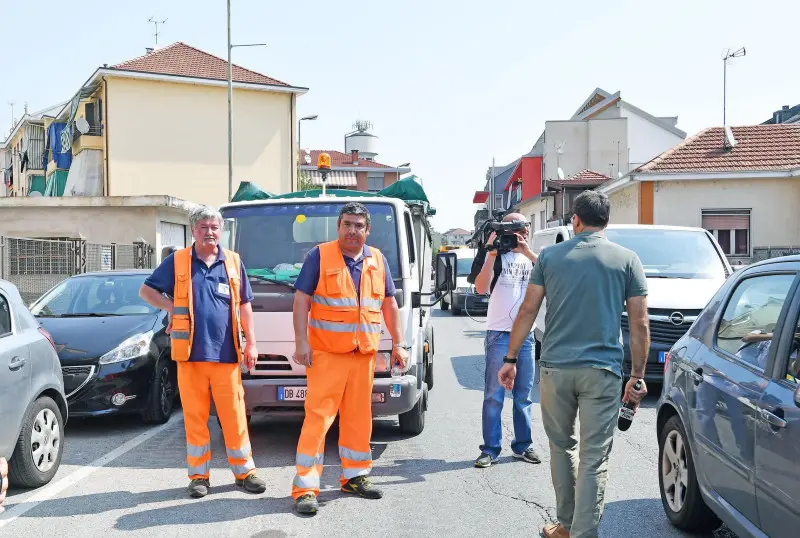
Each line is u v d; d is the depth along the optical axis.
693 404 4.41
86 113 33.47
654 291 9.20
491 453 6.18
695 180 21.84
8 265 14.18
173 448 6.78
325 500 5.22
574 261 4.07
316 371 5.13
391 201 6.91
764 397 3.59
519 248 6.04
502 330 6.11
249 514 4.90
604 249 4.08
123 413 7.52
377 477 5.80
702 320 4.84
